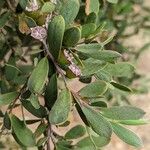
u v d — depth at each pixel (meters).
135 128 1.51
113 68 0.36
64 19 0.35
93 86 0.33
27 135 0.36
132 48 0.84
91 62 0.34
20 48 0.53
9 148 0.71
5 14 0.43
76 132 0.38
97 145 0.38
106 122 0.32
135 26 0.84
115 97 0.75
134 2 0.76
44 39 0.34
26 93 0.35
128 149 1.45
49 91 0.34
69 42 0.33
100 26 0.37
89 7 0.40
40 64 0.32
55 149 0.36
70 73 0.33
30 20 0.35
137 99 1.55
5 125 0.36
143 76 0.84
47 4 0.34
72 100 0.33
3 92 0.43
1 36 0.51
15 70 0.43
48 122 0.36
